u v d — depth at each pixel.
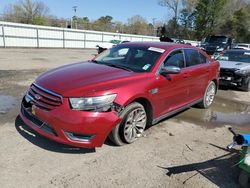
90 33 34.41
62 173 3.61
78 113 3.81
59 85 4.06
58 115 3.84
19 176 3.47
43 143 4.32
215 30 55.19
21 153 3.99
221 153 4.59
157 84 4.84
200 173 3.90
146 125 5.04
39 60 15.70
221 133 5.59
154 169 3.90
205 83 6.77
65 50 27.75
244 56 11.13
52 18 51.44
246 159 3.57
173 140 4.96
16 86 8.15
